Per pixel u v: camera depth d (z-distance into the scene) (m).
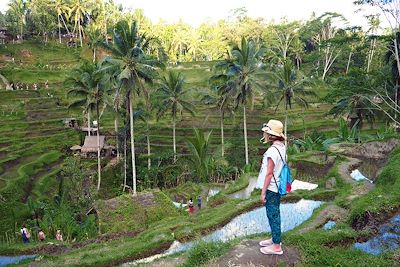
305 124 51.09
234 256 7.44
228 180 35.12
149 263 9.80
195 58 101.62
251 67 33.91
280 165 6.90
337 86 31.02
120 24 27.64
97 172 40.19
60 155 44.66
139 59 27.94
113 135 49.81
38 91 64.56
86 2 90.50
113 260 13.59
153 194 24.27
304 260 7.45
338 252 8.22
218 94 40.31
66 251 17.16
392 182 16.58
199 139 35.19
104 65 28.23
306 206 17.22
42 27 89.94
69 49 89.00
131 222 21.80
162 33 95.12
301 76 37.62
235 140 46.28
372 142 28.52
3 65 75.75
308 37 84.75
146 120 41.25
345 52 72.75
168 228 15.71
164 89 41.00
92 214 23.66
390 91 34.41
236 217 16.31
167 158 40.66
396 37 29.22
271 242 7.63
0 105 57.69
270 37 81.75
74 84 40.25
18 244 19.34
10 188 32.28
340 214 13.95
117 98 28.78
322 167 26.77
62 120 54.25
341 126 36.44
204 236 14.45
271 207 7.10
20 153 43.12
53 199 29.97
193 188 30.59
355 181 20.38
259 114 55.78
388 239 10.70
